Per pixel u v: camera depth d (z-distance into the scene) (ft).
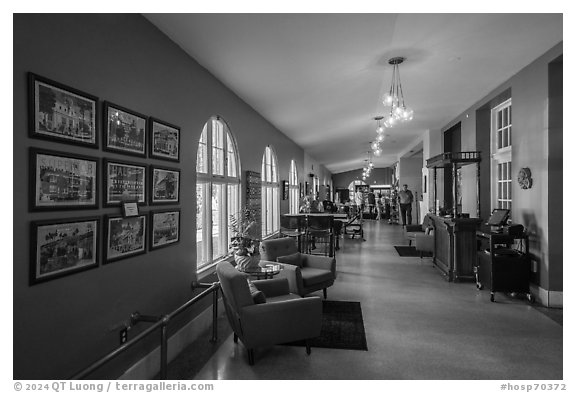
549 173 13.71
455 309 13.71
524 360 9.52
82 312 6.83
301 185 35.91
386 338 11.00
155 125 9.34
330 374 8.86
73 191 6.56
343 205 40.73
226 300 10.50
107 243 7.47
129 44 8.32
